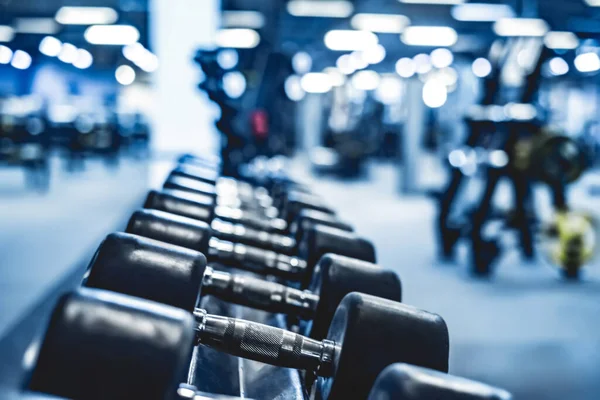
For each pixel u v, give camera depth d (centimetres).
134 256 93
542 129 550
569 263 562
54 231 637
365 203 1012
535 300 491
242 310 170
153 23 816
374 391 66
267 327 104
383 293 122
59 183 1049
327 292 122
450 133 1641
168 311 67
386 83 1917
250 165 545
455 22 1439
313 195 290
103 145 1419
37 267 484
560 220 564
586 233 562
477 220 575
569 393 314
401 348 90
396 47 1895
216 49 430
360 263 126
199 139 822
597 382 329
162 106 820
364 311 91
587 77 1597
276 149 789
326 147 1741
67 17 1714
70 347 63
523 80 568
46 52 1944
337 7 1303
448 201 630
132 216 124
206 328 103
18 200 845
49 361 62
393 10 1339
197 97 818
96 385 63
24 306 379
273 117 823
